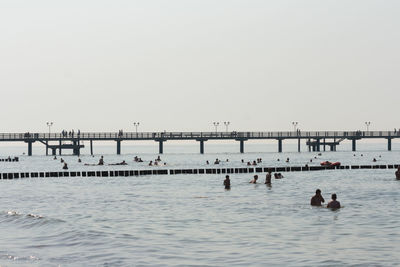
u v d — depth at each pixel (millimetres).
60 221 32219
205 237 26719
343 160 128875
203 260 21984
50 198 47469
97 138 146500
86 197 48000
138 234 27703
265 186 56969
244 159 137875
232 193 49500
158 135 147375
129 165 108250
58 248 24859
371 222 30766
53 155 168875
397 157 148250
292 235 26953
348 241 25281
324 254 22656
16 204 42969
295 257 22219
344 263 21125
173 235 27359
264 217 33188
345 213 34562
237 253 23125
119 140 147000
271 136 154500
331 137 159375
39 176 76938
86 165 109375
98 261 22156
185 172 81312
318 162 118875
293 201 41812
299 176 73438
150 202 42938
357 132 161000
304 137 157875
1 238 27547
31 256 23281
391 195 45906
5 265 21859
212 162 121188
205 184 61344
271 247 24203
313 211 35656
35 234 28453
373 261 21359
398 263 21031
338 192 49281
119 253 23469
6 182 68062
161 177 74250
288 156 157625
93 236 27266
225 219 32625
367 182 61375
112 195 49562
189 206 39750
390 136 161000
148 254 23188
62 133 145750
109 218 33688
